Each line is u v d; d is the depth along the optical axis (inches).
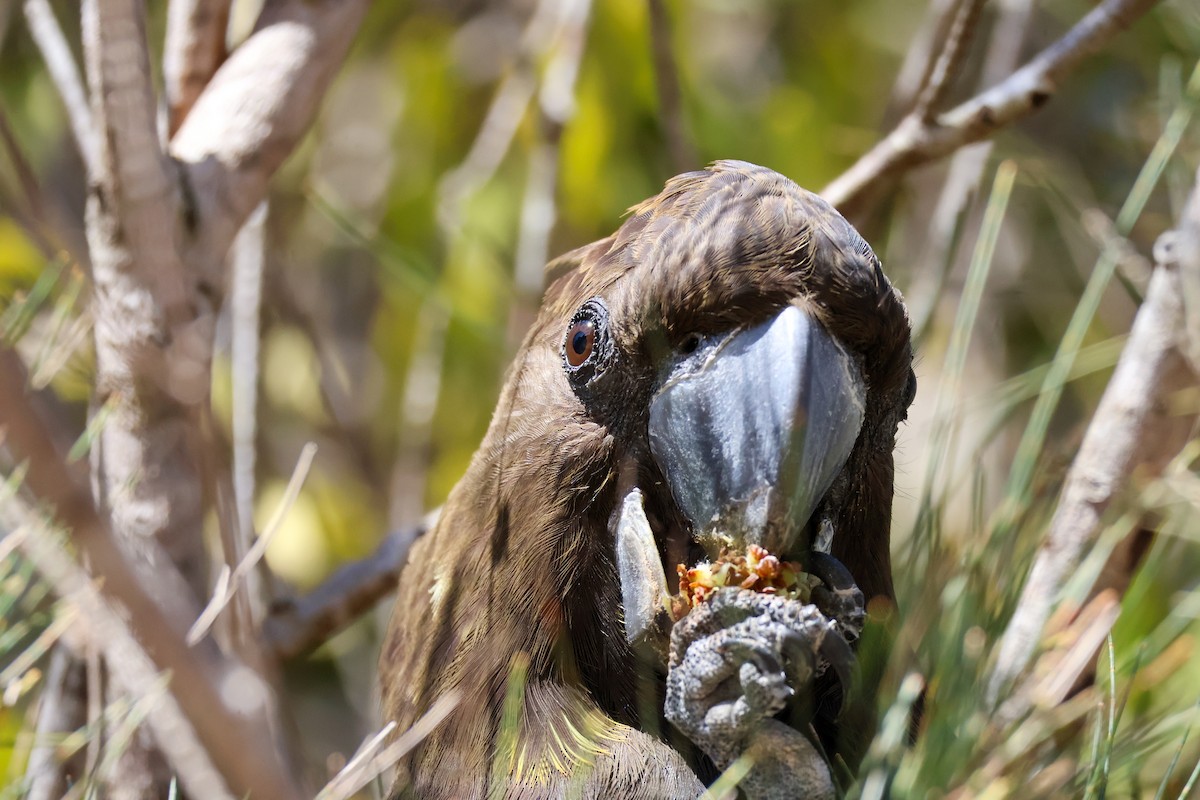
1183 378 124.9
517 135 132.6
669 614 121.5
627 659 122.2
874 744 122.1
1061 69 125.6
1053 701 124.0
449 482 131.3
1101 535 124.7
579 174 130.8
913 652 123.7
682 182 122.3
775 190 121.8
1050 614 124.6
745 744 120.9
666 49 127.6
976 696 123.7
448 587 123.0
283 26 124.0
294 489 122.6
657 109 131.1
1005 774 123.6
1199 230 125.0
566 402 122.3
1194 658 125.6
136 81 122.3
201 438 123.1
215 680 120.0
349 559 131.7
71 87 124.5
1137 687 124.8
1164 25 130.9
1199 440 125.3
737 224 121.5
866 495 122.3
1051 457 126.0
